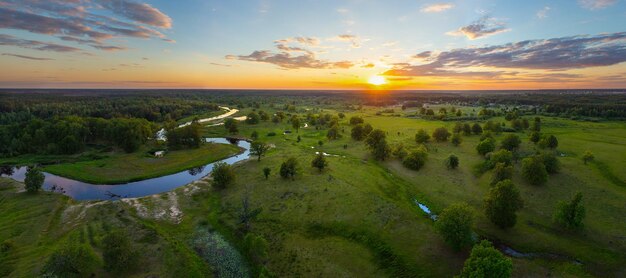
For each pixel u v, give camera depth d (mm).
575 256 47750
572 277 43219
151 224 59375
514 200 53438
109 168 96875
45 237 54781
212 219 61156
